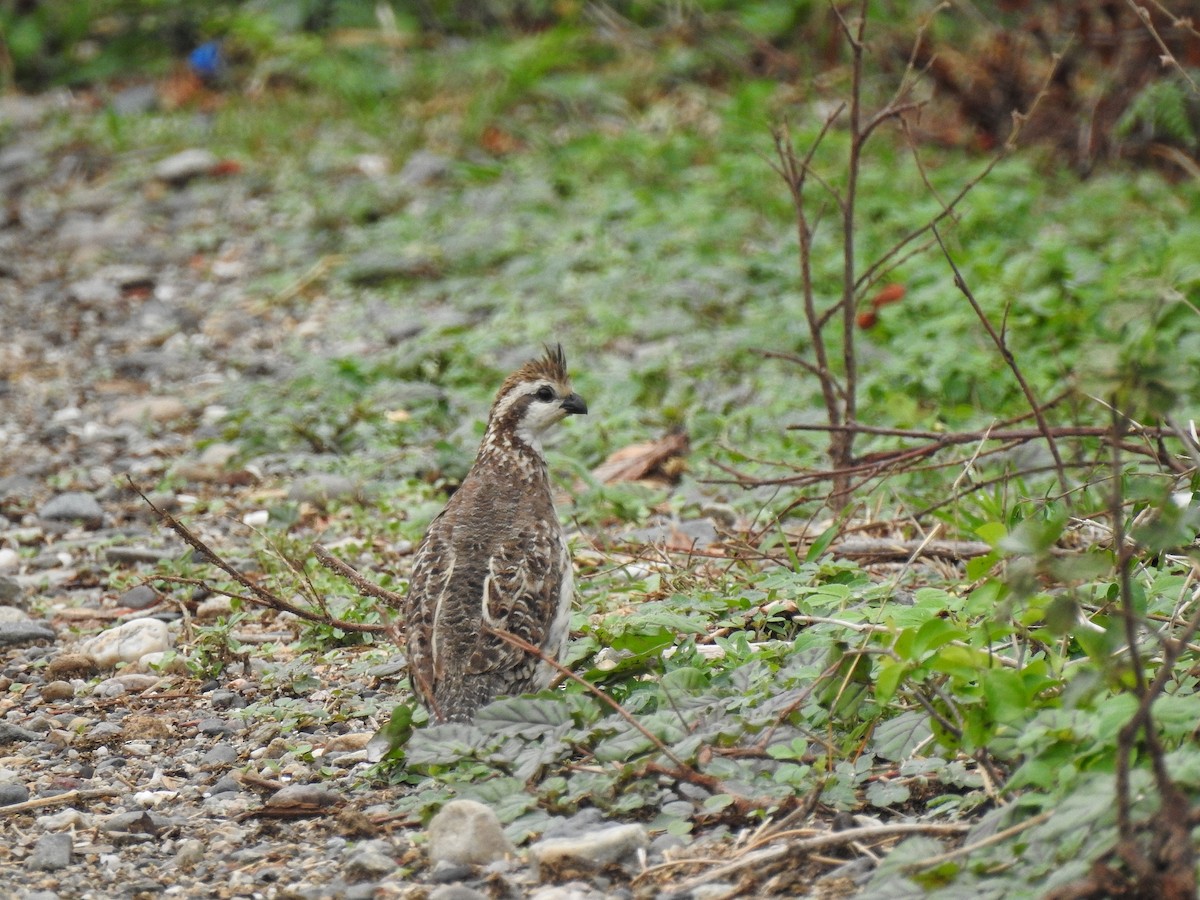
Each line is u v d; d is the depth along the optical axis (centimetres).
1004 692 707
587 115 2530
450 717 820
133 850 798
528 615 861
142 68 2972
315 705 961
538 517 928
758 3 2567
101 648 1071
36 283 2102
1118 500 628
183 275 2105
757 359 1622
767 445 1413
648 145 2264
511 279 1930
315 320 1911
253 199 2353
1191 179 2034
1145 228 1817
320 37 2845
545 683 877
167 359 1820
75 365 1828
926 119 2231
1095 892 614
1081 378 663
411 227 2102
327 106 2648
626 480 1391
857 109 1181
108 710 990
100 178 2488
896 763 795
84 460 1548
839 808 755
